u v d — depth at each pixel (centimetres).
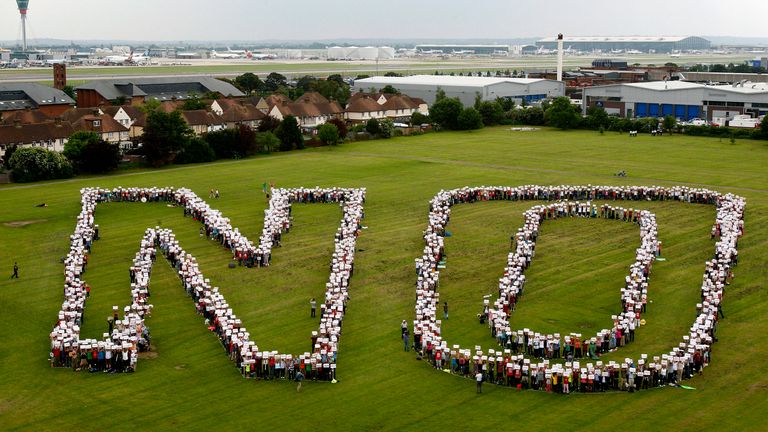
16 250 14300
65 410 8431
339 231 14675
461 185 19888
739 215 15825
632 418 8250
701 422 8138
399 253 14038
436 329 10112
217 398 8719
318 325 10738
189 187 19712
